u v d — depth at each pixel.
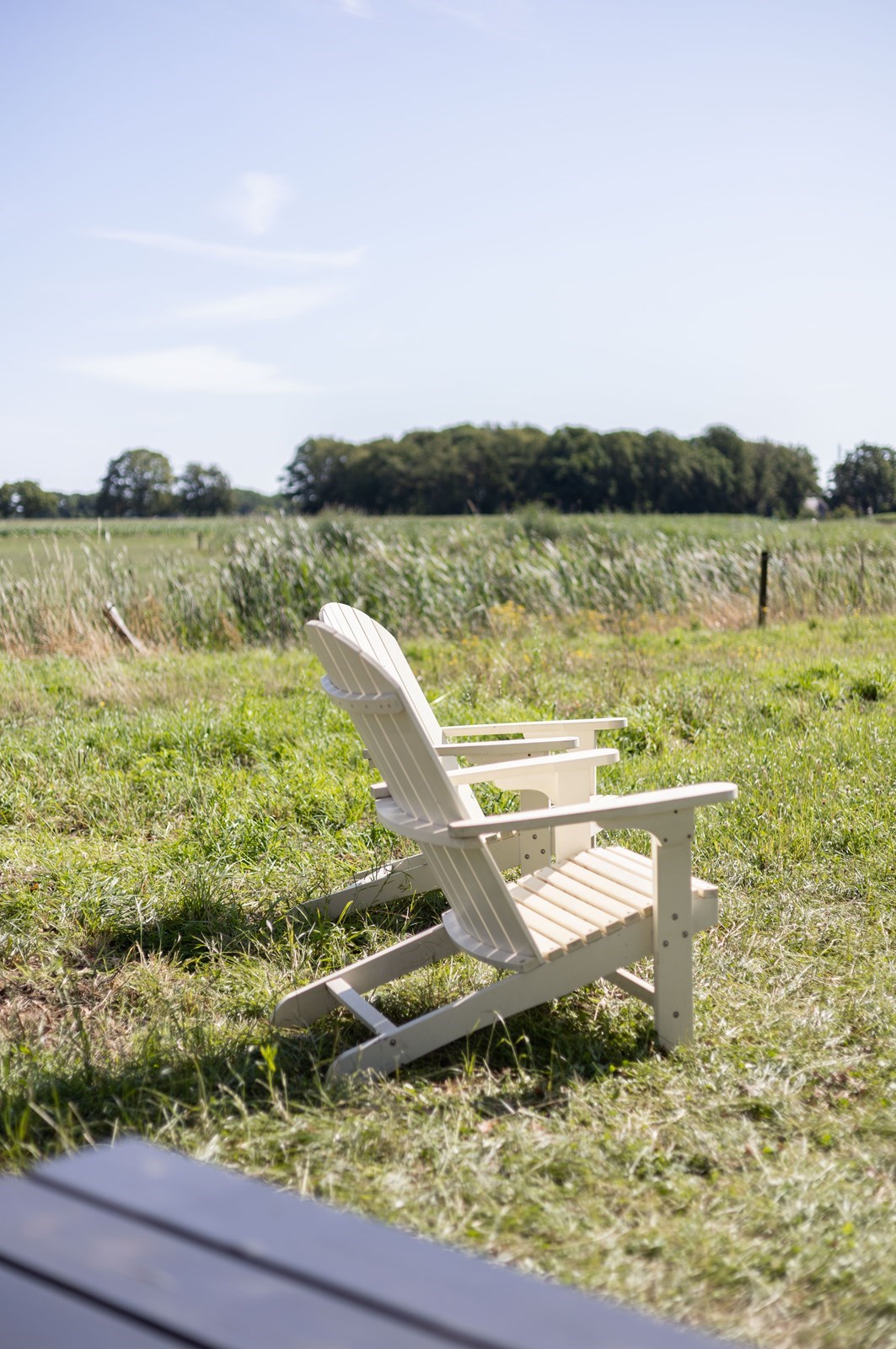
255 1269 0.96
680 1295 1.94
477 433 73.88
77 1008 3.36
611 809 2.85
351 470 72.19
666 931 2.98
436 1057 3.02
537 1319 0.90
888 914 3.93
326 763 5.93
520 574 14.38
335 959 3.72
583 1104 2.68
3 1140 2.54
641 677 8.45
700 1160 2.46
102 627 12.14
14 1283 0.93
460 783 3.55
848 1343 1.81
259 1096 2.77
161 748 6.44
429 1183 2.37
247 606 13.27
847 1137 2.54
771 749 5.95
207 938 3.89
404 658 4.25
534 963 2.88
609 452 72.19
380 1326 0.89
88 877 4.31
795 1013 3.20
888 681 7.80
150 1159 1.15
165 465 77.50
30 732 6.86
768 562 14.88
